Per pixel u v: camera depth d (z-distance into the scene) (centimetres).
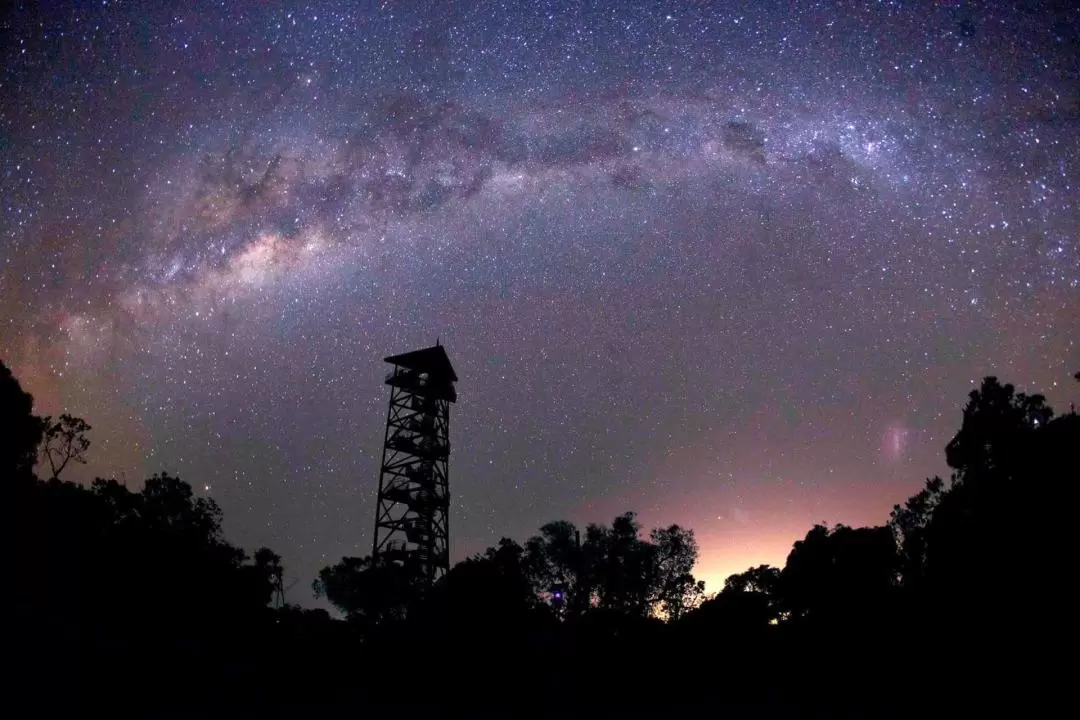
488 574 3098
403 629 3030
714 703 2689
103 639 2555
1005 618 2312
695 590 4784
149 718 2091
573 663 2980
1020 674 2217
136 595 3128
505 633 2919
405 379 4794
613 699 2752
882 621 3036
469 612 2934
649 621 3419
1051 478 2419
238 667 2669
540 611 3572
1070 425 2527
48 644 2361
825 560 3469
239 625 3425
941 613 2564
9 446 3384
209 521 3866
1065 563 2277
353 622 3747
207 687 2450
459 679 2731
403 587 4112
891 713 2450
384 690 2680
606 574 4775
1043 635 2227
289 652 2947
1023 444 2627
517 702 2658
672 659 3062
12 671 2122
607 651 3080
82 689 2164
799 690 2855
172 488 3800
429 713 2448
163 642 2722
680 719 2419
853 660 3014
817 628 3306
